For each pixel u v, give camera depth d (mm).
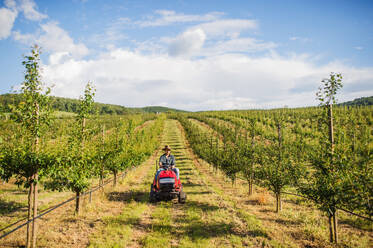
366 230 6328
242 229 6109
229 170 12445
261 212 7758
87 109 7547
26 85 4918
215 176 15961
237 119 48562
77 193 7262
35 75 4961
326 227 6465
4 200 9414
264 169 8203
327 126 5902
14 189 11273
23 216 7570
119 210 7801
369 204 4598
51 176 5527
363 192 4680
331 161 5367
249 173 10398
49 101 5332
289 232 5992
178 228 6168
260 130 25734
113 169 11727
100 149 10016
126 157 13938
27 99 4844
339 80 5660
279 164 7938
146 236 5613
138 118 66500
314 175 5809
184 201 8695
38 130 5023
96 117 8055
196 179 14102
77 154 6367
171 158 9391
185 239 5402
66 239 5441
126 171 15586
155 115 96562
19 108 4750
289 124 35250
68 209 8094
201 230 6023
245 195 10281
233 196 10039
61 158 5398
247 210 7922
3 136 5000
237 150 12781
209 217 7035
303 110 49625
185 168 18734
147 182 13125
